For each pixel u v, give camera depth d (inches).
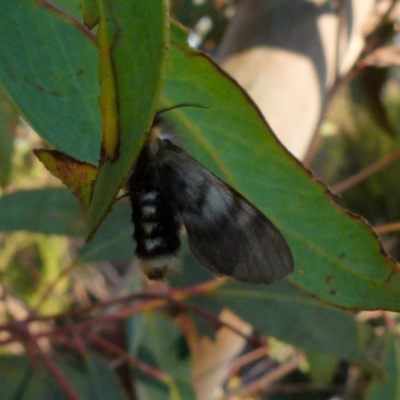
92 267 18.1
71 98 7.0
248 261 7.1
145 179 7.1
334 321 8.9
